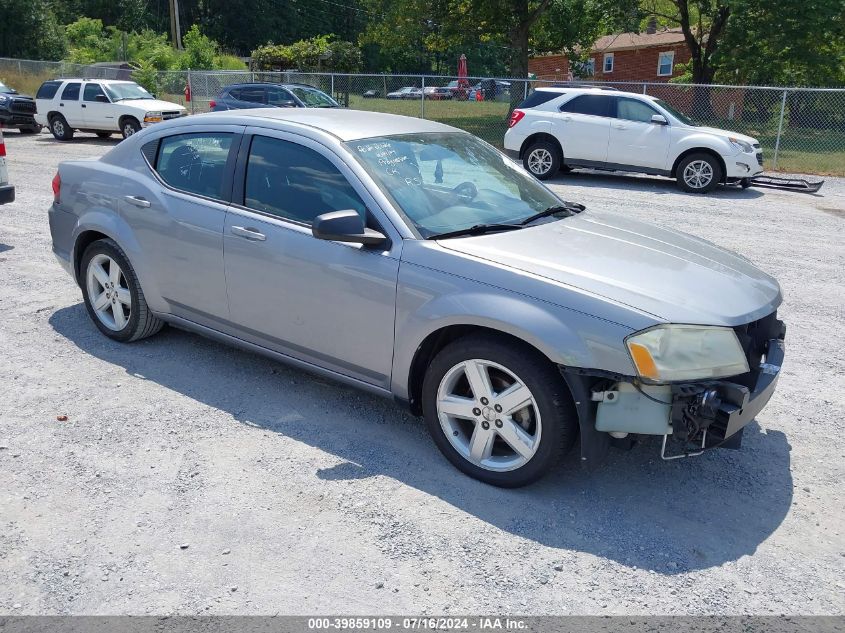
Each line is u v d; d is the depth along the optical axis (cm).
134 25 6606
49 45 4197
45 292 635
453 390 369
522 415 347
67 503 335
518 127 1510
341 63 3691
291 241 404
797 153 1938
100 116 1998
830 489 364
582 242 386
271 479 358
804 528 331
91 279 523
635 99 1413
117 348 515
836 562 308
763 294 366
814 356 538
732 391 319
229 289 439
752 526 332
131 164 497
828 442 412
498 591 285
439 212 393
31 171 1373
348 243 385
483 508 339
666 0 3109
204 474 361
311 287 399
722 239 923
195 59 3934
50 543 307
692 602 281
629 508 344
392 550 307
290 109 485
